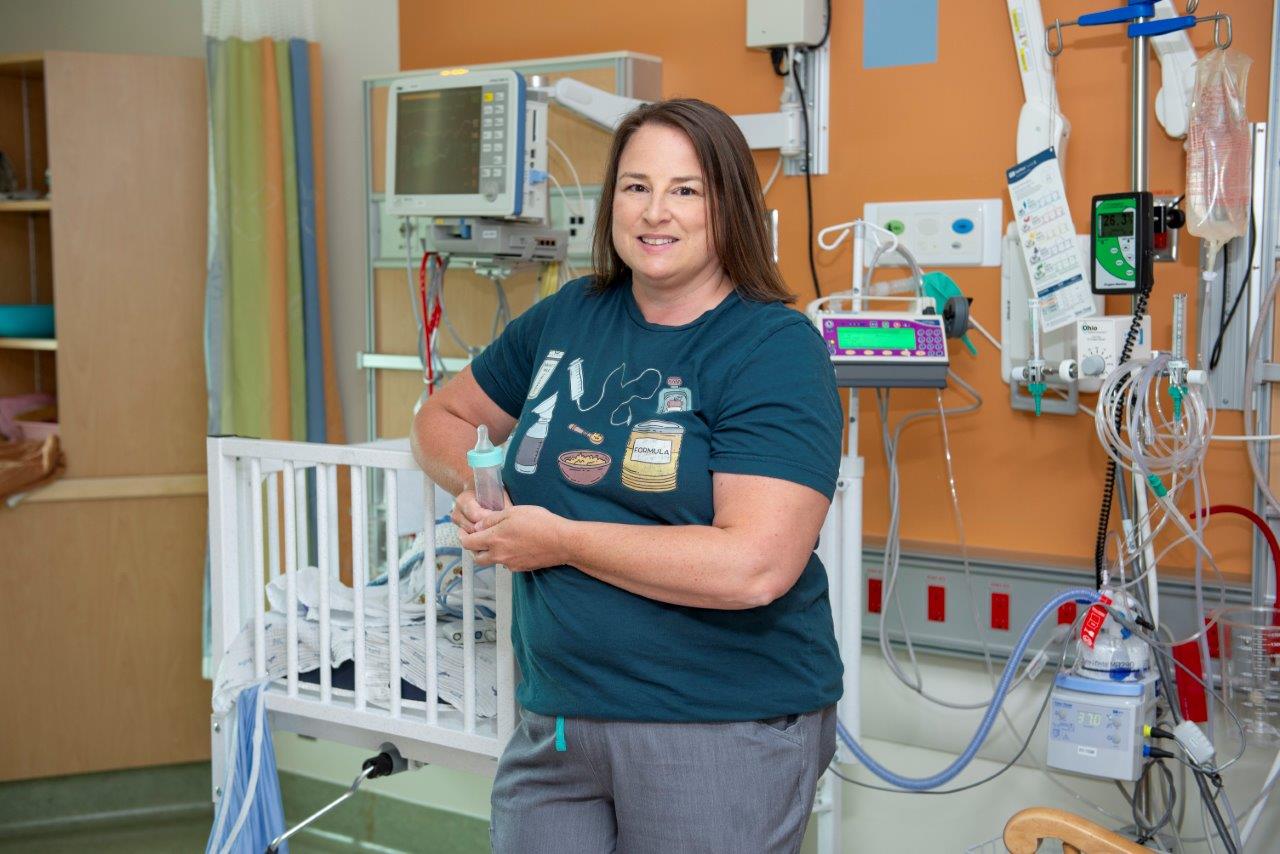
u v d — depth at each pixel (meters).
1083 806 2.29
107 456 3.16
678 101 1.48
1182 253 2.21
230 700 2.09
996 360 2.42
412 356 3.04
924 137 2.45
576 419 1.49
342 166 3.28
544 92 2.48
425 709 1.98
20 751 3.15
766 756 1.42
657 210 1.42
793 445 1.34
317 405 3.10
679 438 1.40
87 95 3.08
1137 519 2.11
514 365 1.73
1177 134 2.17
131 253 3.14
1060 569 2.26
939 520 2.51
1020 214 2.27
